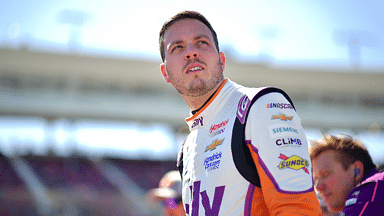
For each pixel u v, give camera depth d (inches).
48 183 1214.9
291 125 75.4
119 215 1146.7
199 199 79.3
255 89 81.3
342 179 110.0
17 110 1473.9
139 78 1576.0
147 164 1382.9
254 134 74.7
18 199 1139.9
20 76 1512.1
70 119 1534.2
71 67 1508.4
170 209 195.5
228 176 75.5
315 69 1633.9
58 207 1143.6
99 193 1203.9
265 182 71.4
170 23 97.1
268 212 73.7
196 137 89.3
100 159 1371.8
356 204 92.5
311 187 70.3
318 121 1705.2
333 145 112.0
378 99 1737.2
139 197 1205.7
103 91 1574.8
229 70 1603.1
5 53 1440.7
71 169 1298.0
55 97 1517.0
